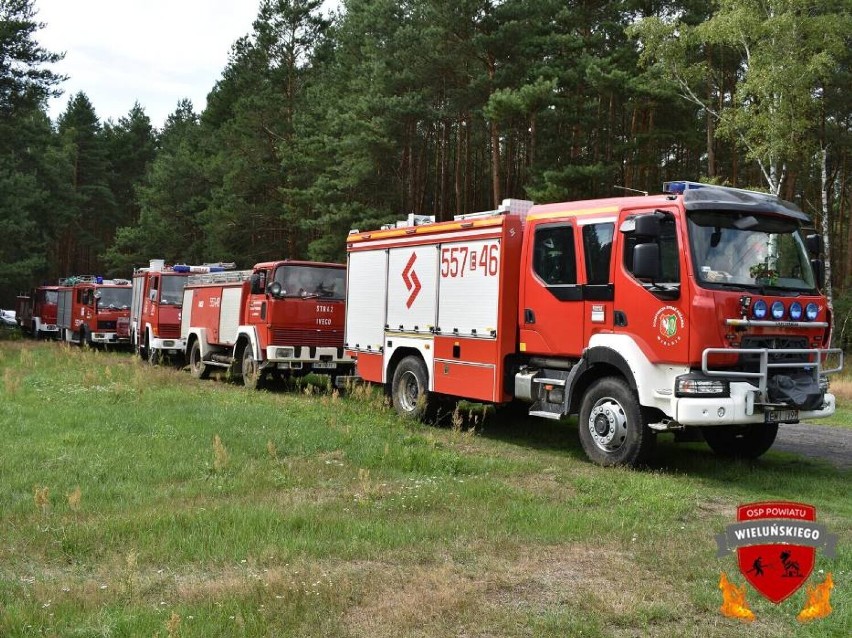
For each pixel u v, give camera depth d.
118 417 11.57
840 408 16.61
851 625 4.61
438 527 6.45
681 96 29.50
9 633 4.22
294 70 46.12
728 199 9.02
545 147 31.72
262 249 46.31
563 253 10.20
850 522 7.21
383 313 13.59
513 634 4.38
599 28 32.94
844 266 41.12
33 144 52.41
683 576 5.38
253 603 4.69
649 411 9.18
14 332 43.94
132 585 4.92
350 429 11.03
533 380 10.54
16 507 6.84
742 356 8.66
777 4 25.84
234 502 7.14
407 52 33.03
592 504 7.64
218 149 52.06
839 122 35.72
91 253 78.06
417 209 39.66
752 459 10.32
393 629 4.41
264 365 16.83
